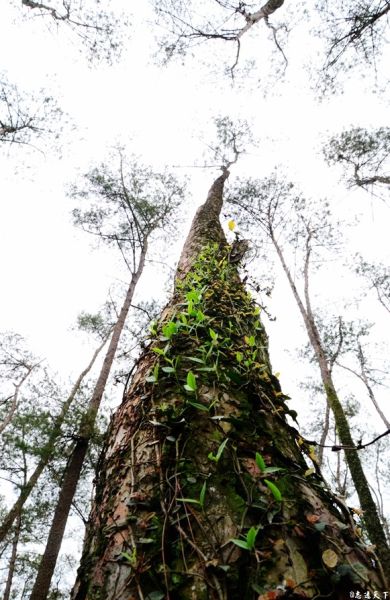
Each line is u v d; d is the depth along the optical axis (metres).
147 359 1.88
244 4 6.96
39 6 6.68
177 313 2.06
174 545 0.93
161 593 0.84
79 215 9.02
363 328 10.55
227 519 0.97
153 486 1.11
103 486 1.34
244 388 1.49
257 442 1.23
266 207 10.17
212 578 0.85
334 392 6.79
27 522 8.67
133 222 9.26
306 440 1.39
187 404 1.34
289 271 9.15
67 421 6.01
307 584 0.82
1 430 8.91
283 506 1.01
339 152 8.82
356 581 0.82
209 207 5.59
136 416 1.47
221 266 3.00
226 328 1.93
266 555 0.88
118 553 0.96
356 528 1.02
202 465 1.13
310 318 8.18
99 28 6.99
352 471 5.67
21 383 10.29
